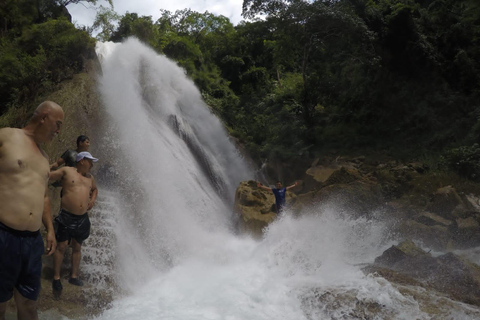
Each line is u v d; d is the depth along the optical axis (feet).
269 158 56.80
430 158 50.88
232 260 27.14
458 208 34.88
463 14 66.49
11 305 17.62
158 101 49.21
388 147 56.59
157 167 35.91
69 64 43.27
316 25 63.93
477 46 63.00
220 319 16.70
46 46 46.29
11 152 11.12
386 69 64.75
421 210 36.83
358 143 58.08
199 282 21.88
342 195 38.37
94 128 35.01
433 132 56.75
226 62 93.61
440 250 30.42
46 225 13.15
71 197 19.70
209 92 75.72
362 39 64.13
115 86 44.14
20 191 11.00
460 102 58.08
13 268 10.69
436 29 67.31
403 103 61.67
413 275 22.76
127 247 24.97
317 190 42.01
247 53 100.73
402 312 17.48
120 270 22.86
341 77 69.31
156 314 17.28
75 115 34.78
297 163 55.21
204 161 48.65
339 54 70.23
